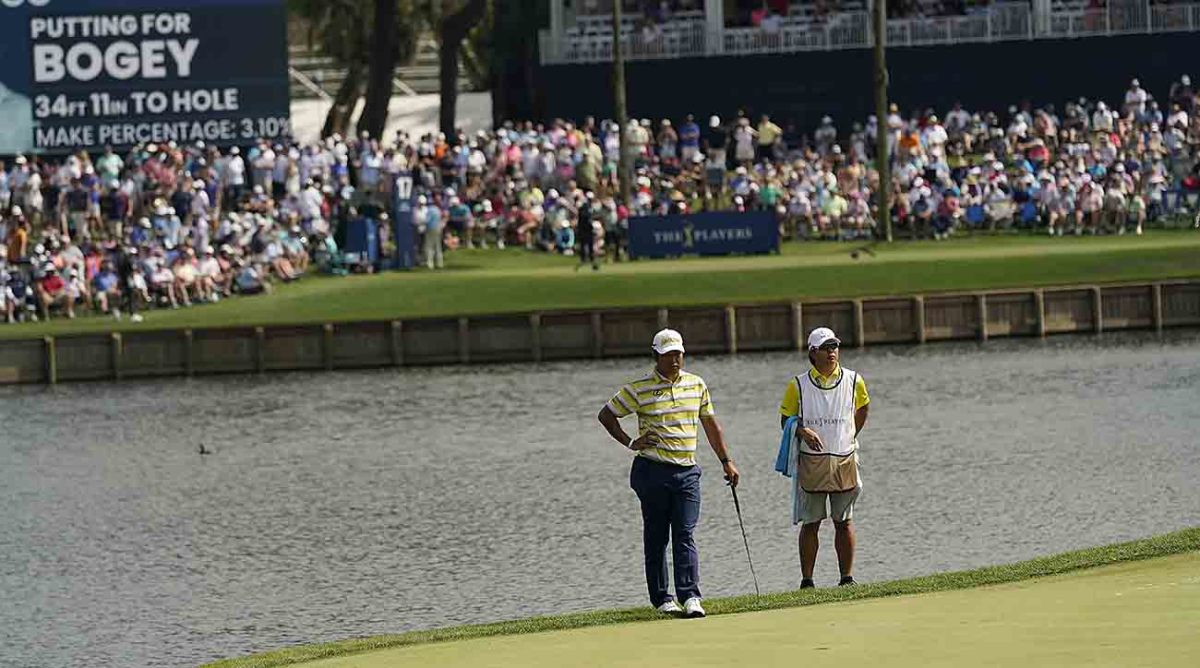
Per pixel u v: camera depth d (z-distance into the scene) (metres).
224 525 126.81
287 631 96.38
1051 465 133.88
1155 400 162.38
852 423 74.75
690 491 68.75
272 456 154.00
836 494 74.62
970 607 62.88
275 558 115.31
